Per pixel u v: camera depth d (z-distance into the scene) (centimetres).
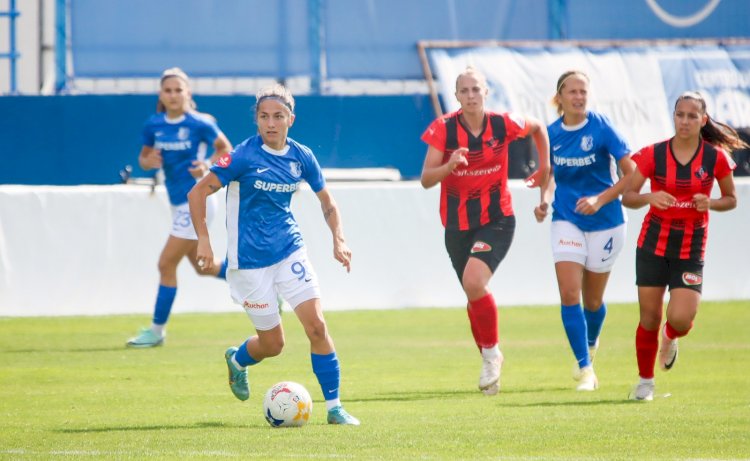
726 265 3597
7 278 3250
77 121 4225
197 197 1598
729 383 2077
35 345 2694
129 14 4259
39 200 3266
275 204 1627
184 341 2773
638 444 1432
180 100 2702
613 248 2103
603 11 4528
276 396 1595
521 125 2055
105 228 3306
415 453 1368
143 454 1373
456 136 2023
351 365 2369
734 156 4259
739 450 1389
